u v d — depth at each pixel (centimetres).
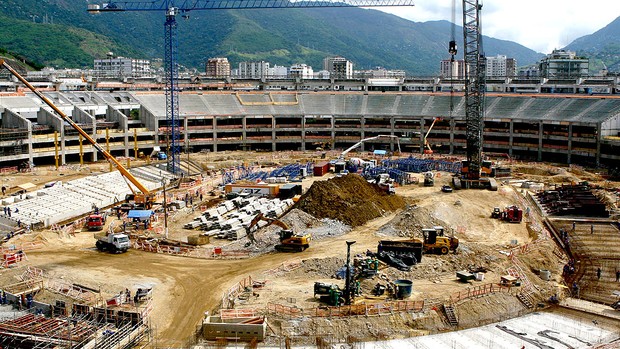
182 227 10875
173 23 18112
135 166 16775
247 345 6100
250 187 13488
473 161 14025
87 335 5953
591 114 18212
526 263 8775
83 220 11125
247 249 9250
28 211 11300
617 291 8044
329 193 11144
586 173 16275
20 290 7375
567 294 7850
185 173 16788
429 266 8138
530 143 19200
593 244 10056
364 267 7756
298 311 6600
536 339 6391
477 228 10681
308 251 9025
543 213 11962
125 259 8825
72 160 18288
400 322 6569
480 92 13988
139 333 6222
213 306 6988
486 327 6681
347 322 6456
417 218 10388
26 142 16438
